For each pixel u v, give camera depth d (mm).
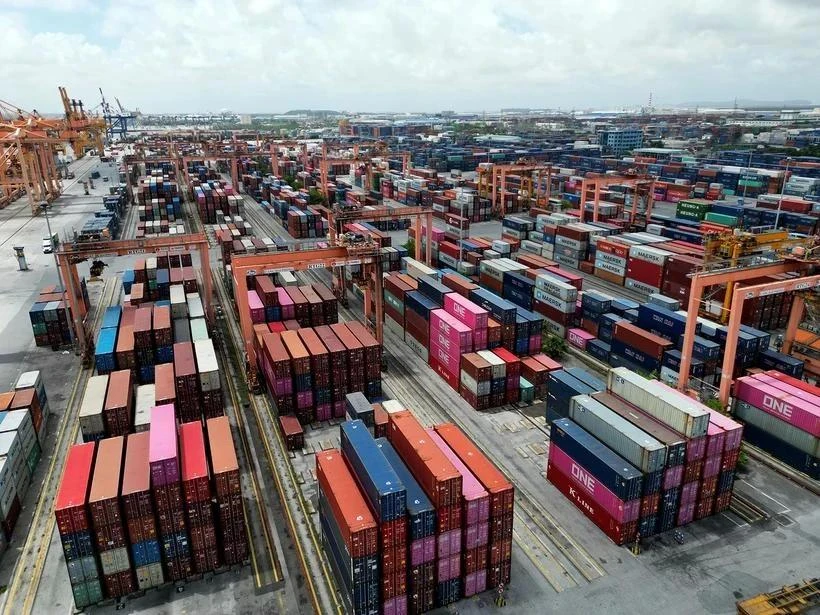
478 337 58875
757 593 34531
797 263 56875
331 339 56625
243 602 34031
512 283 82938
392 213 92500
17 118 197750
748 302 75188
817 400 46500
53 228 141625
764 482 45375
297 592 34781
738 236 57500
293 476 46188
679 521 40188
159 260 90500
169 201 165375
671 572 36219
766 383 50062
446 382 62688
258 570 36500
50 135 191000
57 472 46500
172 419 38031
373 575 31188
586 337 71562
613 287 98250
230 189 175375
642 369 62500
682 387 54406
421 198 166125
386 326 80500
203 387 51344
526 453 49219
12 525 39875
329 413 55312
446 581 33625
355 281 68562
